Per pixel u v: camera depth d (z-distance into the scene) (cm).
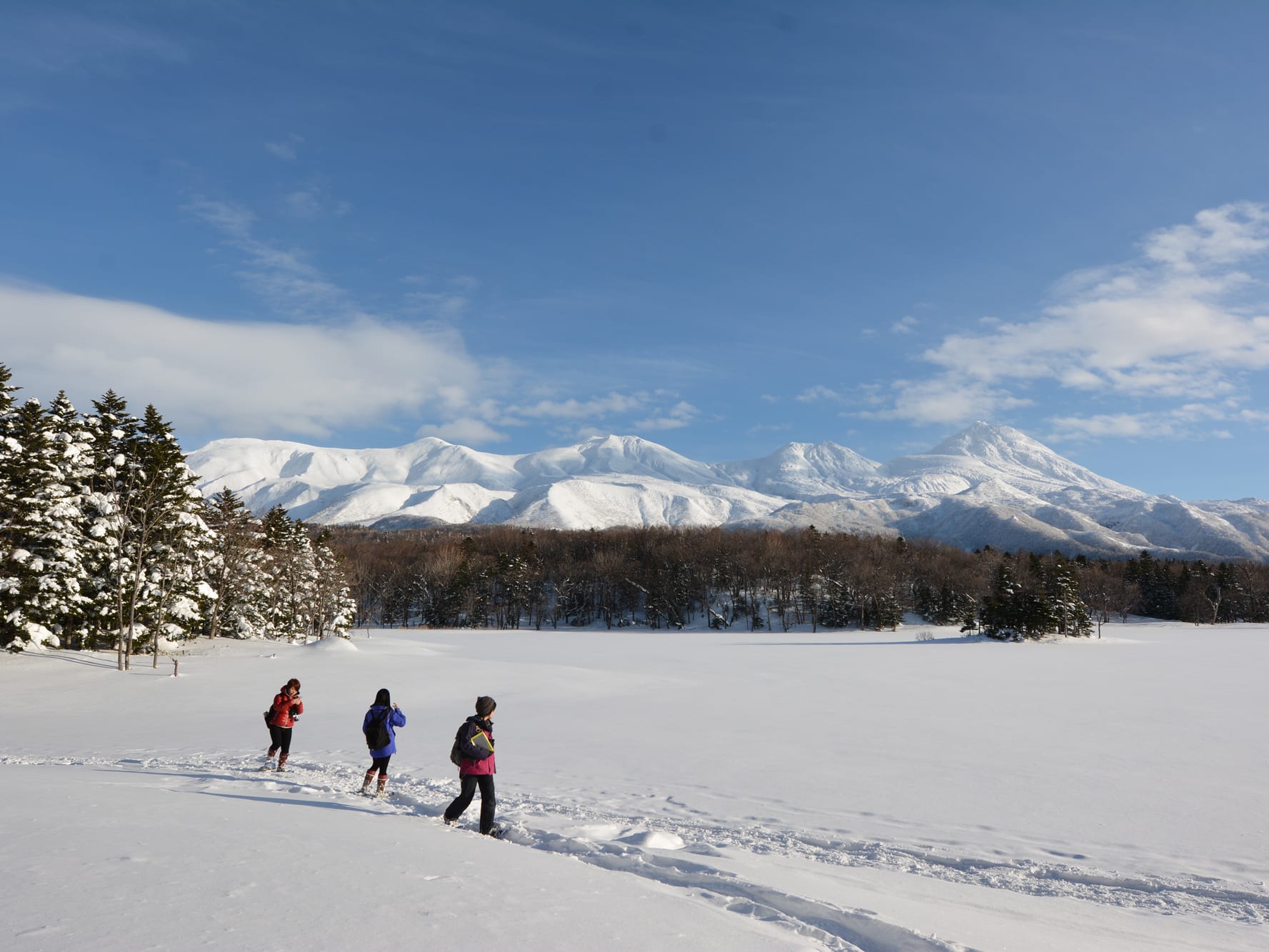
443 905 628
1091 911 884
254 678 3825
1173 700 3378
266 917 570
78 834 835
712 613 13962
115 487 4625
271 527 7469
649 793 1540
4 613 3969
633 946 555
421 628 13762
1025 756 2005
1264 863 1121
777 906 764
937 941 645
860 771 1791
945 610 13688
